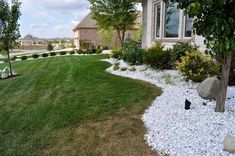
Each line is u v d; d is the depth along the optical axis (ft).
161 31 38.37
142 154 12.05
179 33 33.81
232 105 16.75
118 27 73.00
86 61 54.08
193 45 30.30
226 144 11.22
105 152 12.45
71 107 19.11
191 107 16.92
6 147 13.35
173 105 17.90
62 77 32.89
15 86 29.07
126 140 13.53
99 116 17.10
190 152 11.37
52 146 13.32
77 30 126.00
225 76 14.82
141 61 35.47
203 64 22.90
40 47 163.63
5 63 67.92
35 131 15.17
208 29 12.05
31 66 52.54
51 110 18.71
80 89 24.76
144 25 51.42
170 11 36.37
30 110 19.02
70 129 15.28
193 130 13.33
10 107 20.15
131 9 69.77
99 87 25.12
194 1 11.65
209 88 18.38
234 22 10.99
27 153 12.71
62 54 88.53
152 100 19.93
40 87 27.37
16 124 16.33
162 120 15.34
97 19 72.28
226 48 11.09
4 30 38.50
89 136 14.21
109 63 46.75
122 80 28.17
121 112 17.65
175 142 12.44
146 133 14.14
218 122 13.93
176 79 25.31
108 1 69.00
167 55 29.66
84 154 12.40
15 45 40.88
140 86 24.71
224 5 11.07
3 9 37.45
